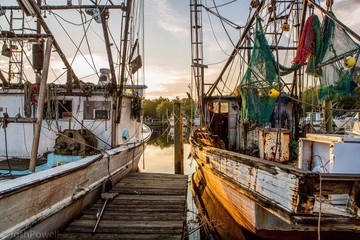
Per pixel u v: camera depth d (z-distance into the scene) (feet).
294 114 29.81
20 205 11.53
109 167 22.11
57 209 13.96
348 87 18.01
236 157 18.07
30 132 24.34
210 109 36.63
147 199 19.99
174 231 14.83
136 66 29.17
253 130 29.50
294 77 29.96
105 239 13.87
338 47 18.02
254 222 16.52
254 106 20.86
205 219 27.25
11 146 24.31
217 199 27.86
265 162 14.53
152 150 84.33
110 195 19.99
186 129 126.82
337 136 15.14
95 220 16.16
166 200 19.79
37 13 15.96
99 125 25.70
